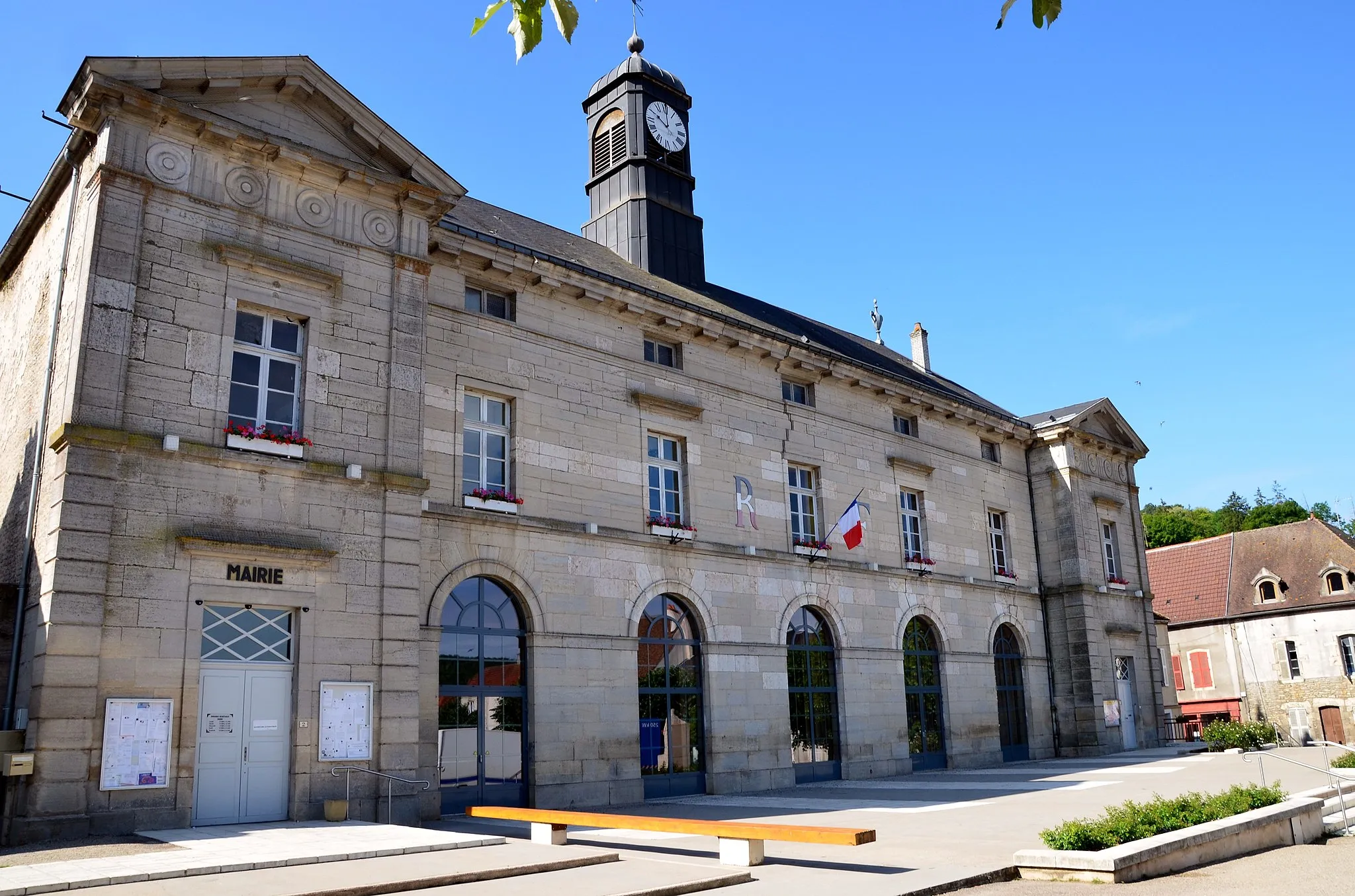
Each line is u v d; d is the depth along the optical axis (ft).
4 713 39.60
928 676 80.69
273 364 46.16
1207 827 36.11
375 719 44.86
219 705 41.50
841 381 78.43
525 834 42.27
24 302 51.13
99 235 41.60
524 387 58.54
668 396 66.23
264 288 45.98
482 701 53.21
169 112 44.06
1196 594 140.97
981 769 79.00
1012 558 92.32
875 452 80.43
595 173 87.15
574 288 61.57
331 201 49.01
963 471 89.15
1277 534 138.00
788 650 69.82
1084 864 31.07
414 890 27.63
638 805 56.24
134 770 38.42
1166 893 29.12
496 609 55.11
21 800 36.40
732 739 63.98
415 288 50.75
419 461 48.80
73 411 39.63
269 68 46.78
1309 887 29.81
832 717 71.87
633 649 59.88
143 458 40.96
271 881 27.32
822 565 72.84
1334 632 125.49
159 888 26.27
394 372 48.96
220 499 42.55
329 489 45.60
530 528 56.54
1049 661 93.45
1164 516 212.84
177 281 43.52
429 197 51.62
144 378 41.78
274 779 42.22
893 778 72.38
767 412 72.54
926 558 81.51
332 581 44.75
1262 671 130.72
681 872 31.37
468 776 51.85
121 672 38.86
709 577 65.36
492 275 58.49
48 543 39.24
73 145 44.73
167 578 40.60
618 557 60.54
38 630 38.63
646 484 63.52
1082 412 97.14
